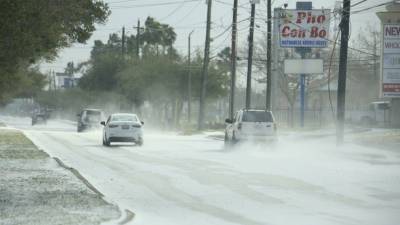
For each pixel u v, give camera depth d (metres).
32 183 28.39
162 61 118.50
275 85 82.94
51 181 29.11
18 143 54.41
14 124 145.62
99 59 142.12
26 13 22.66
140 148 53.19
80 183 28.47
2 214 20.42
